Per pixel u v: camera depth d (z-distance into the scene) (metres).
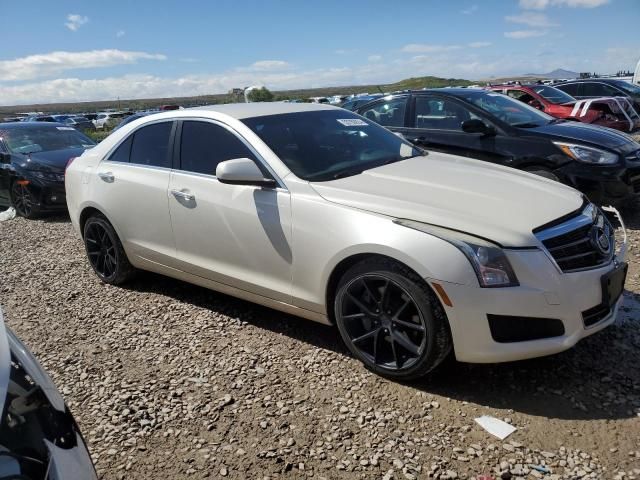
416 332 3.18
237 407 3.16
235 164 3.62
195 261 4.27
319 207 3.46
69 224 8.58
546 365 3.38
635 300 4.22
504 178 3.76
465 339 2.97
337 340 3.88
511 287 2.89
